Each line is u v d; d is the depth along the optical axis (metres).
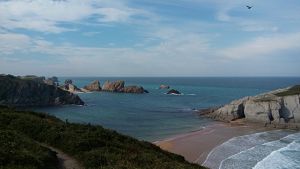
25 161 18.75
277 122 98.31
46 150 22.17
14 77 159.50
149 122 99.00
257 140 74.00
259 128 94.25
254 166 50.31
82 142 24.77
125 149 25.97
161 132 81.81
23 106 145.00
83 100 171.00
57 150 24.86
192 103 159.75
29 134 28.33
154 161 23.89
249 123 101.56
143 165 22.23
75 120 100.50
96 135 28.14
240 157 56.16
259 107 101.19
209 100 175.25
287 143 71.19
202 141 70.56
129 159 22.91
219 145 66.44
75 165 21.41
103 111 126.06
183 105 150.50
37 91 152.38
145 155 25.23
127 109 133.00
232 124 99.94
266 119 99.44
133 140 31.41
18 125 30.06
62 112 122.62
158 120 103.62
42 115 39.28
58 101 153.25
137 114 117.56
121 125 92.12
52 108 137.62
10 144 21.22
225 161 53.22
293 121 99.31
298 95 101.81
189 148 63.19
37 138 27.52
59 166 20.95
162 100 173.88
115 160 22.02
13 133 24.55
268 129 93.31
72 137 26.20
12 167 17.39
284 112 100.19
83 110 129.62
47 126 29.39
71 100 154.75
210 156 56.66
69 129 29.28
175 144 66.81
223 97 192.75
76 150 23.94
